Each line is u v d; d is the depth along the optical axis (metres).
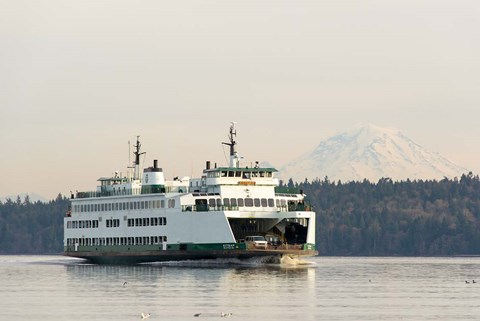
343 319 192.12
